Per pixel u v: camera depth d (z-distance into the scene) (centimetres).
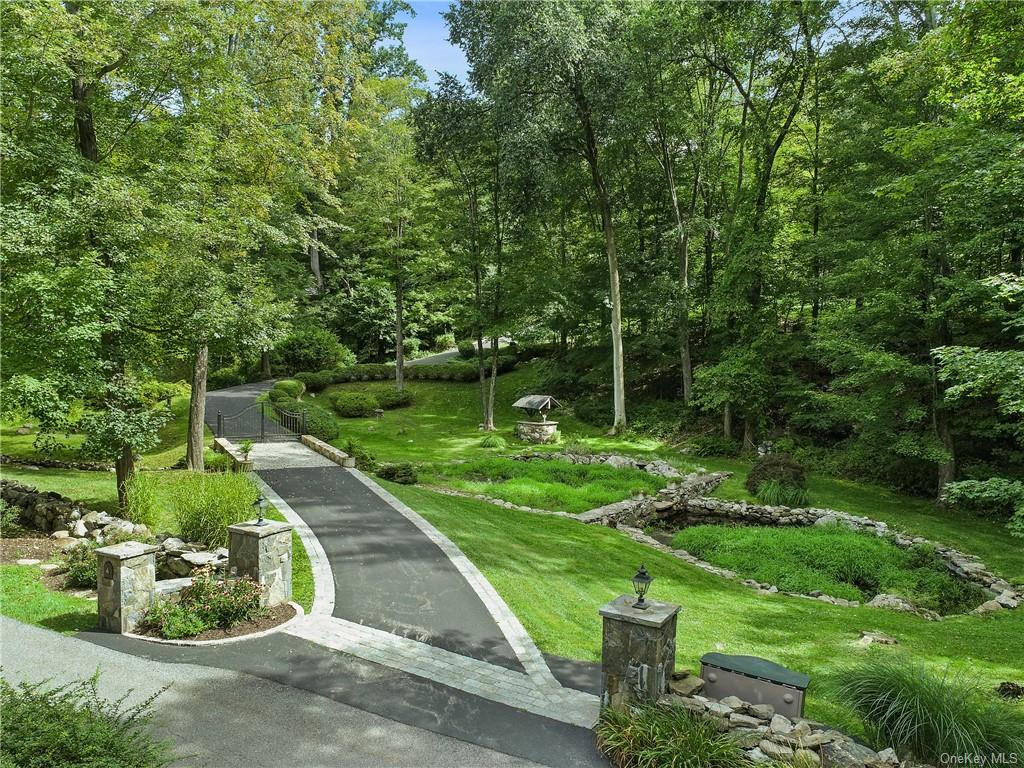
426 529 1214
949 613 1131
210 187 1472
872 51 1981
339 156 2248
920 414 1605
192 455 1711
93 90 1256
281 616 812
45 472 1748
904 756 495
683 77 2462
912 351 1741
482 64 2417
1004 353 883
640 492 1847
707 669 595
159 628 745
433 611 845
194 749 511
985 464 1730
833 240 2073
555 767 508
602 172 2923
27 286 974
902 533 1478
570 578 1051
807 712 615
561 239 3391
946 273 1605
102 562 748
